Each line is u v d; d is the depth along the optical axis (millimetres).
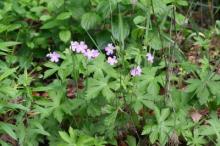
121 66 1529
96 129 1425
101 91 1412
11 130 1235
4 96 1289
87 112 1406
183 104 1442
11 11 2111
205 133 1355
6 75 1286
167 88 1452
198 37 1892
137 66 1417
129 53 1490
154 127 1352
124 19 2027
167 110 1382
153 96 1410
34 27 2225
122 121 1441
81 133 1397
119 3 2023
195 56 2098
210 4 2533
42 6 2178
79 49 1407
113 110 1396
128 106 1413
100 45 2049
